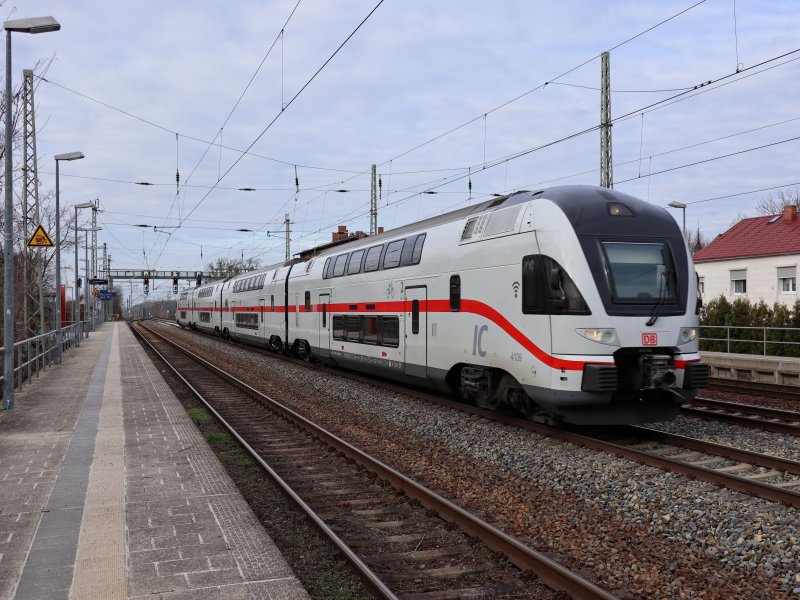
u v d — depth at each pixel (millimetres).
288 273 23750
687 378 9250
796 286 33156
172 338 41438
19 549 5168
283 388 16750
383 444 9961
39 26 12898
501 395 10945
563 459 8352
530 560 5047
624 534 5926
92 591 4391
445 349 12188
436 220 13398
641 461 8117
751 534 5738
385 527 6238
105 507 6242
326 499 7164
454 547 5664
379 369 15305
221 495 6656
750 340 20859
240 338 32844
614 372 8891
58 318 23297
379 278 15156
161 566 4828
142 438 9469
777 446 9203
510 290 10172
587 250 9188
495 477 7984
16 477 7309
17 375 15469
